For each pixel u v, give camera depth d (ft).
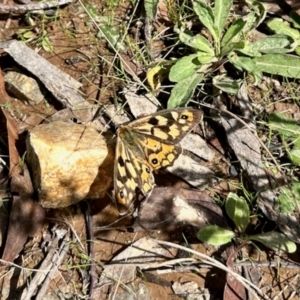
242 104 0.78
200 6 0.78
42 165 0.67
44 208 0.70
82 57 0.81
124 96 0.78
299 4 0.85
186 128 0.66
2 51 0.80
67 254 0.69
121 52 0.81
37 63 0.78
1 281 0.68
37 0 0.86
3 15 0.85
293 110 0.79
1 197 0.71
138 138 0.66
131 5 0.85
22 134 0.75
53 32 0.83
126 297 0.67
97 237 0.70
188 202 0.72
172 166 0.73
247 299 0.66
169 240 0.70
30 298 0.66
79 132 0.70
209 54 0.78
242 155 0.75
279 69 0.79
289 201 0.71
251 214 0.72
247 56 0.80
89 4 0.85
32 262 0.69
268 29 0.85
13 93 0.78
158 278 0.68
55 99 0.78
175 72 0.76
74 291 0.67
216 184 0.74
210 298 0.67
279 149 0.76
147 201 0.71
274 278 0.68
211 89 0.78
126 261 0.69
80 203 0.71
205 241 0.68
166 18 0.84
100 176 0.69
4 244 0.69
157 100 0.77
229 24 0.84
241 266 0.68
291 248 0.68
